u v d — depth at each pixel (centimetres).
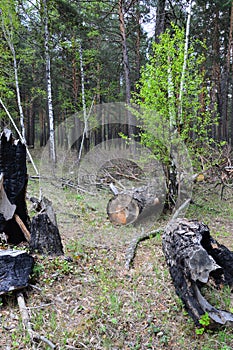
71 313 290
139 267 388
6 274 310
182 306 298
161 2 857
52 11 1182
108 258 409
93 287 337
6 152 404
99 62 1516
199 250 266
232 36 1351
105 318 283
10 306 290
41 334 257
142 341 258
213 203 690
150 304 309
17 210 424
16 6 1049
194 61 657
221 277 330
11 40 1038
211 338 257
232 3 1155
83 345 248
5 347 240
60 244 399
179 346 252
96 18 1191
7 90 1119
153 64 607
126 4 1082
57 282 337
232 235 508
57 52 1428
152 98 586
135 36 1510
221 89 1814
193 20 1305
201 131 613
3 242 412
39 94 1464
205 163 734
